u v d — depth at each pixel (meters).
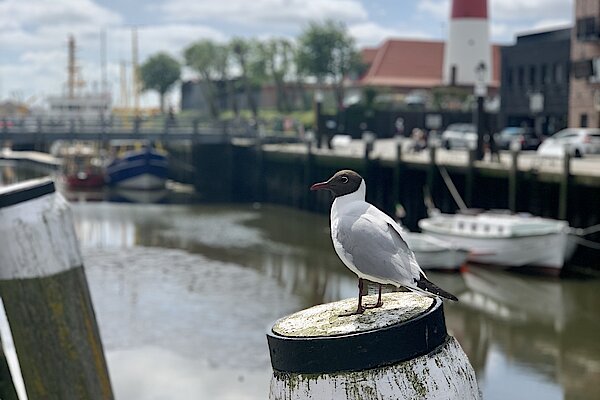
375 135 59.38
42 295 5.13
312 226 38.69
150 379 16.69
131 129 53.16
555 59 48.38
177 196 53.09
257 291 24.77
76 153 64.19
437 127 57.38
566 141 35.47
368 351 2.69
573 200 25.48
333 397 2.69
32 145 84.25
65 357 5.27
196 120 54.66
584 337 18.94
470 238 26.58
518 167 28.09
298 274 27.38
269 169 49.62
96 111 80.38
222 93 89.25
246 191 53.47
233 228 37.97
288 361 2.78
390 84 73.44
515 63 51.47
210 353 18.38
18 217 5.04
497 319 20.58
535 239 25.08
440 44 77.56
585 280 24.67
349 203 3.63
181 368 17.34
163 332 20.08
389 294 3.57
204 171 58.19
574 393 15.39
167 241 34.19
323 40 73.81
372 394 2.67
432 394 2.69
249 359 17.97
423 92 69.56
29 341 5.22
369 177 37.41
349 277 26.89
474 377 2.85
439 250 25.62
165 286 25.48
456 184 32.16
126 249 32.25
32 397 5.32
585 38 41.88
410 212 35.06
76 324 5.29
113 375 16.98
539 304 22.00
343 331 2.80
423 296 3.32
